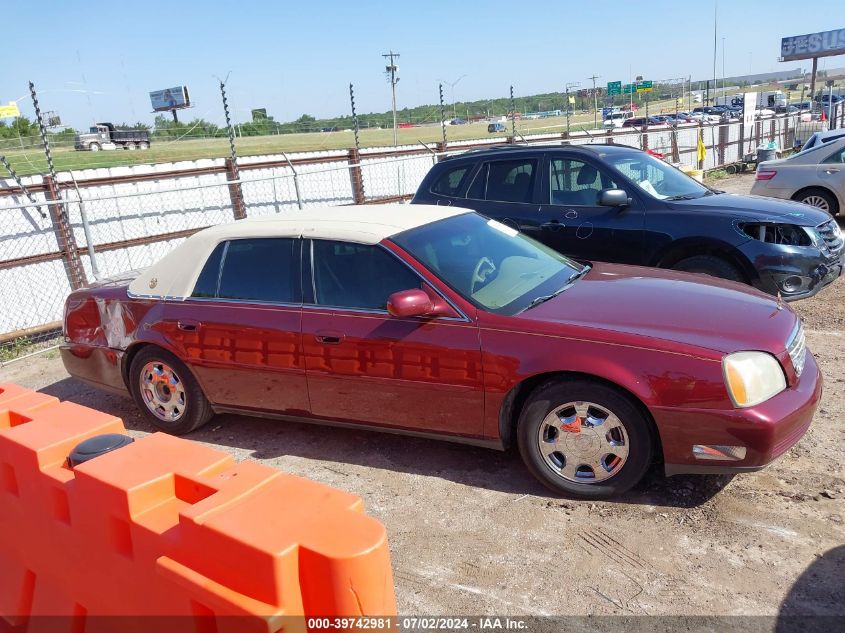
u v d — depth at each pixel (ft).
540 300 13.34
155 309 15.88
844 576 9.80
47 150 28.96
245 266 14.99
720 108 196.03
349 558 4.94
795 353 11.97
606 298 13.33
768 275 19.45
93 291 17.24
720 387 10.97
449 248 14.15
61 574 7.40
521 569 10.52
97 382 17.44
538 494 12.59
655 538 11.03
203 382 15.55
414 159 47.85
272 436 16.03
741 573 10.03
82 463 6.69
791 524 11.12
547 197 22.27
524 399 12.84
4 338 27.07
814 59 164.25
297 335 14.06
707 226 19.93
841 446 13.55
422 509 12.41
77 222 29.91
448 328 12.76
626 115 180.04
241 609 5.10
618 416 11.68
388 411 13.57
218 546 5.32
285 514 5.49
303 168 40.50
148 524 6.02
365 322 13.47
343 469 14.12
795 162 37.93
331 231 14.25
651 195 20.97
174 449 6.84
